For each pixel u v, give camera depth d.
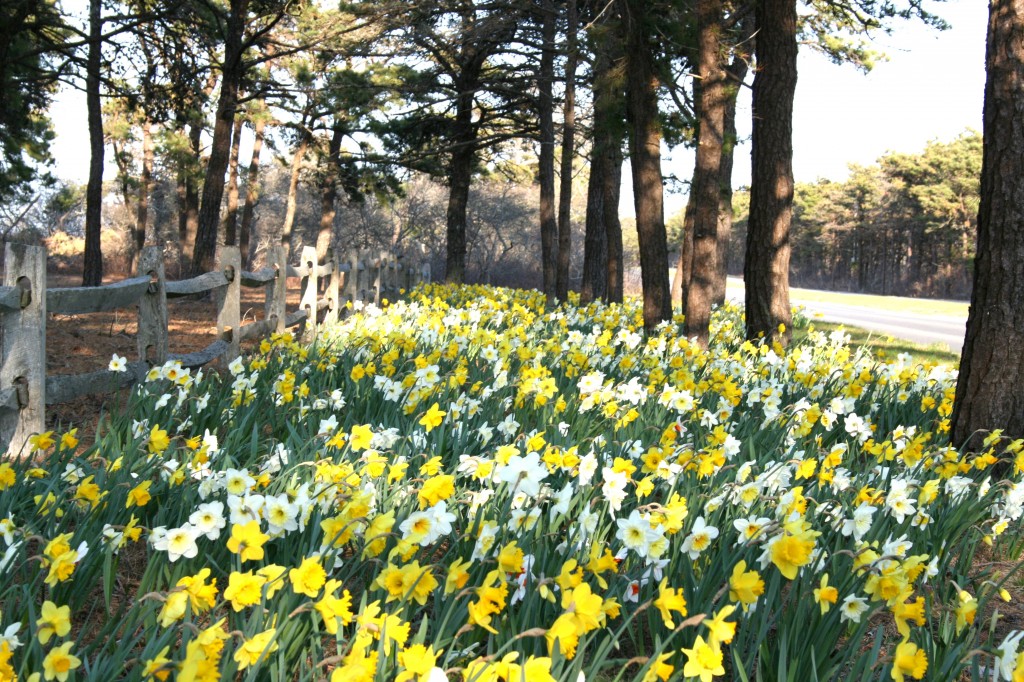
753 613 2.54
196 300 18.81
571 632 1.89
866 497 3.37
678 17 10.93
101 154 19.58
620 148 13.45
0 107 20.95
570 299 16.45
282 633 2.18
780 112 9.34
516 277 44.03
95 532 2.79
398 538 2.38
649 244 10.91
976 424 5.29
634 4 10.60
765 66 9.40
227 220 31.92
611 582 2.59
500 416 4.60
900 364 6.75
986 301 5.30
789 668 2.29
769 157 9.41
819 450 4.04
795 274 91.50
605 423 4.66
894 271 74.06
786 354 7.67
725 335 10.52
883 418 5.73
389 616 1.95
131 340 9.98
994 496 4.08
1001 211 5.21
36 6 19.11
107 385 4.90
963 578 3.27
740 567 2.19
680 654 2.45
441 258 42.91
